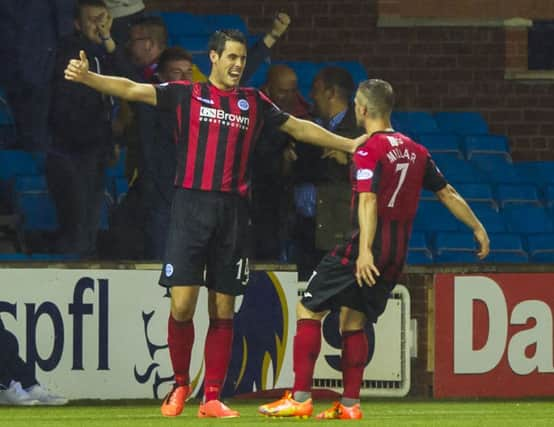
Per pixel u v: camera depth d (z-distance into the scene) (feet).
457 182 133.90
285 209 104.99
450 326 101.50
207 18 141.28
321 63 142.61
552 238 130.82
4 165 116.88
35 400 91.15
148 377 95.25
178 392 77.56
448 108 143.84
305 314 73.82
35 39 112.47
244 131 73.97
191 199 73.67
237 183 74.23
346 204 102.53
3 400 91.25
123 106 107.76
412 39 143.64
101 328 94.12
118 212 106.83
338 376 99.55
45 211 114.32
